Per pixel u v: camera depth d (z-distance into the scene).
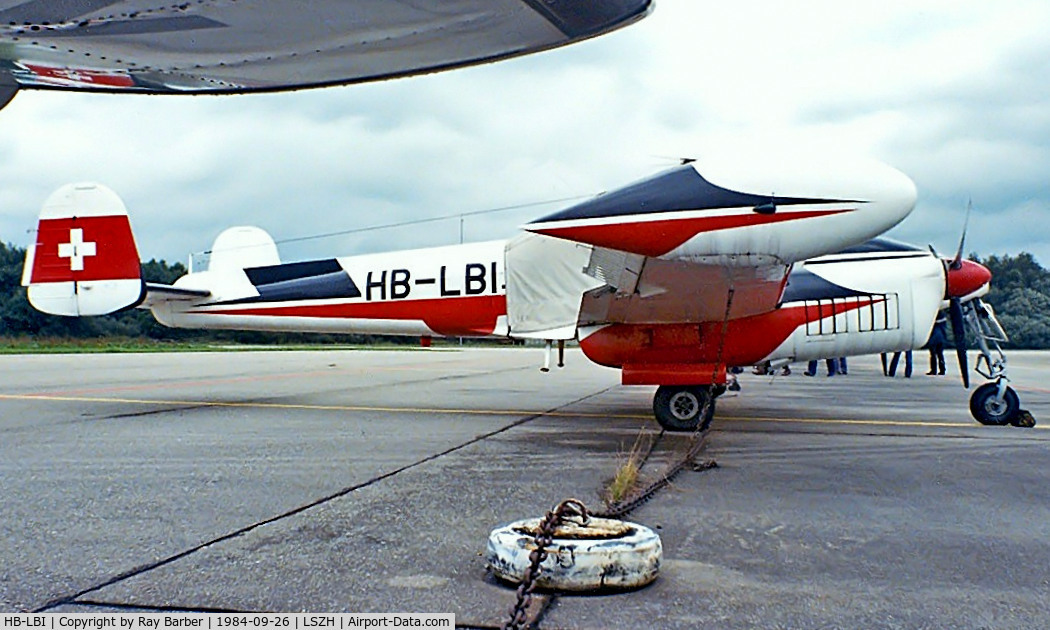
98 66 3.75
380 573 3.18
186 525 3.97
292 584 3.05
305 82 4.01
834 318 8.41
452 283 10.27
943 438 7.40
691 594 2.94
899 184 6.36
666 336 8.34
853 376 20.33
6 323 43.19
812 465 5.87
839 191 6.34
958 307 8.79
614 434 7.63
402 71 3.87
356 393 12.94
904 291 8.58
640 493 4.74
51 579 3.10
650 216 6.38
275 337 55.69
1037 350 46.72
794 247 6.42
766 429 8.09
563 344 10.08
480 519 4.10
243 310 11.21
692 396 8.08
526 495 4.71
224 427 8.08
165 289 11.12
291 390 13.52
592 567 2.92
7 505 4.43
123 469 5.59
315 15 3.26
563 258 8.94
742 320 8.30
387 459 6.04
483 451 6.46
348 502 4.51
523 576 2.95
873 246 8.85
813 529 3.94
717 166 6.53
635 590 2.97
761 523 4.06
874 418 9.24
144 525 3.97
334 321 10.84
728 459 6.15
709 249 6.44
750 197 6.38
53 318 44.47
